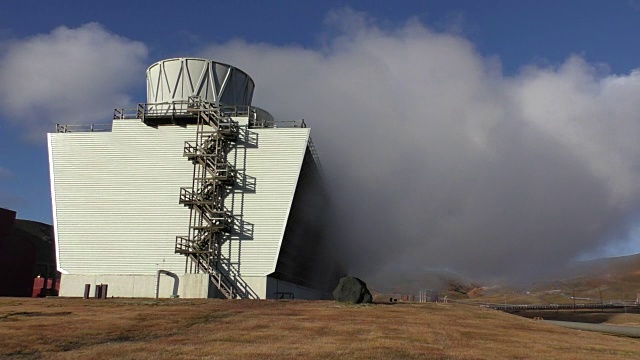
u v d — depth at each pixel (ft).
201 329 89.56
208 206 176.24
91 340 73.87
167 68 200.95
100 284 168.25
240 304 136.36
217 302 140.56
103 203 181.27
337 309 131.44
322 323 101.91
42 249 383.65
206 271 172.04
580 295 615.57
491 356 72.08
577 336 107.65
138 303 131.44
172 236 177.06
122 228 178.91
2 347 65.46
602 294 616.39
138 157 184.03
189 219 177.78
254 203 177.88
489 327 112.37
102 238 178.60
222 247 175.32
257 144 182.19
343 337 84.38
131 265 176.04
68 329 82.23
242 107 202.90
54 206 182.09
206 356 63.10
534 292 631.97
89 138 186.60
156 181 181.68
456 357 69.41
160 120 185.68
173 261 175.22
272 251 174.29
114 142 185.78
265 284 171.83
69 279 176.24
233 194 179.01
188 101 189.78
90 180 183.32
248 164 180.96
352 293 149.07
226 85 202.59
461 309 155.94
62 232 179.83
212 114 184.24
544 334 106.52
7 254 225.35
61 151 186.09
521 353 76.59
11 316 97.91
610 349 87.10
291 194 177.47
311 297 249.75
